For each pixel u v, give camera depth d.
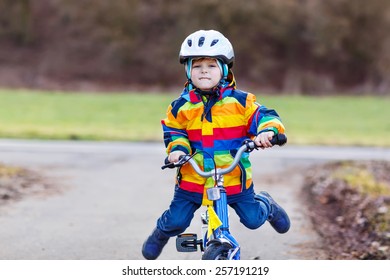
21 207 9.58
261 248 7.56
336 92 44.78
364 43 44.78
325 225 8.72
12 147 16.73
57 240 7.80
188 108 5.34
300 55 45.66
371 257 7.15
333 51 45.22
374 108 32.62
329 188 11.38
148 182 12.02
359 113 30.14
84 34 46.00
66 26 46.44
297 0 45.03
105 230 8.33
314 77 45.28
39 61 45.22
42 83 43.47
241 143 5.38
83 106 30.25
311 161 15.21
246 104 5.29
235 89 5.40
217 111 5.29
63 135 19.48
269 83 45.12
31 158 14.79
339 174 12.79
